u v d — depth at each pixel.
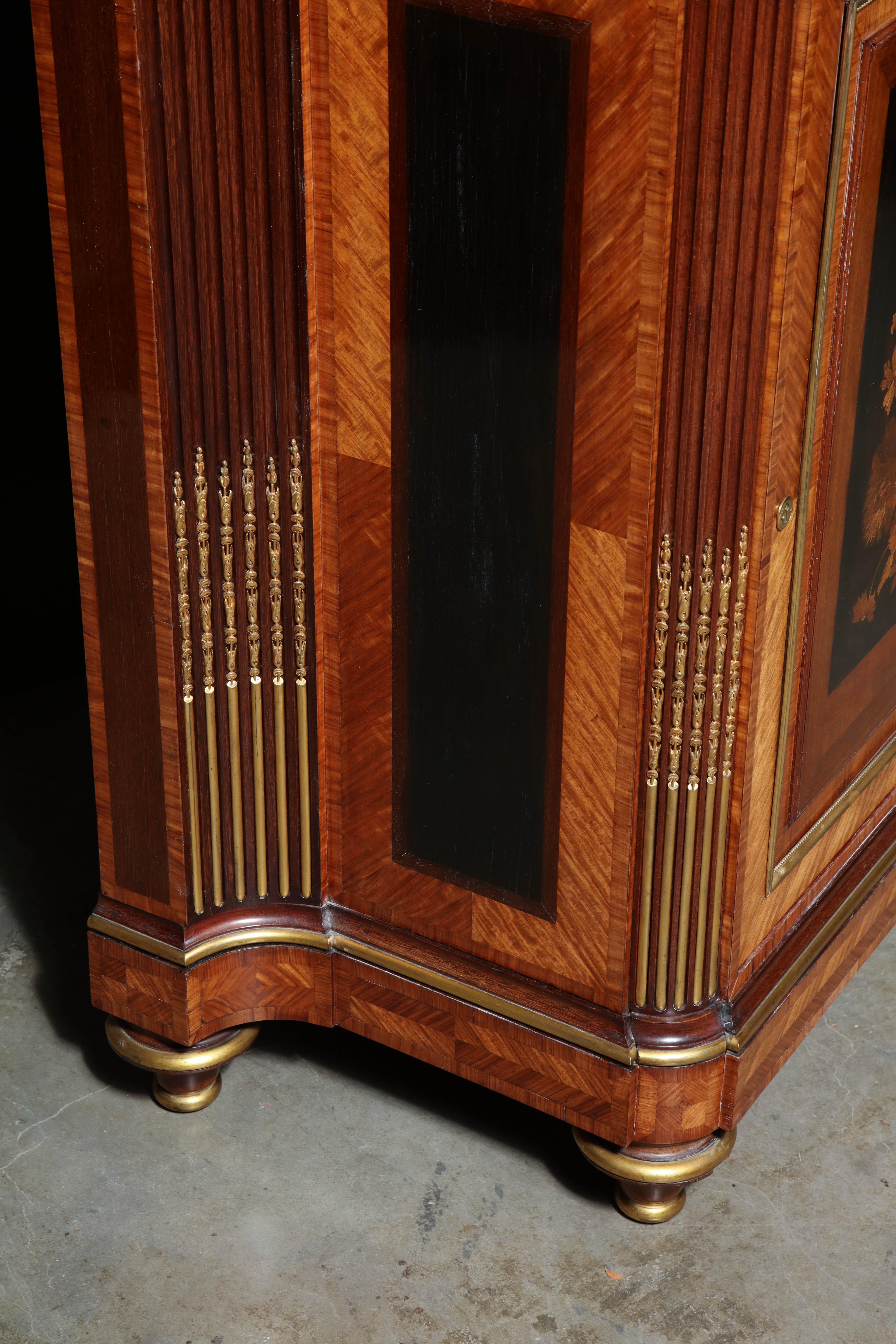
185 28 1.88
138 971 2.12
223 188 1.92
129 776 2.08
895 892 2.26
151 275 1.92
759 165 1.83
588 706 1.96
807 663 2.03
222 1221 2.11
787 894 2.11
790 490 1.94
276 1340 2.03
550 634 1.96
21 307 2.51
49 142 1.92
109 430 1.98
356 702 2.05
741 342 1.87
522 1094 2.09
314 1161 2.15
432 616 2.00
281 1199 2.12
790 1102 2.19
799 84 1.82
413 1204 2.12
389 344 1.94
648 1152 2.07
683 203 1.83
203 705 2.04
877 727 2.20
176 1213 2.11
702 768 1.97
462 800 2.04
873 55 1.88
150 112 1.89
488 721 2.01
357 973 2.12
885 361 2.02
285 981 2.14
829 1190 2.13
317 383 1.98
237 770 2.07
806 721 2.06
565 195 1.86
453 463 1.95
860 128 1.89
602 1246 2.09
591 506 1.92
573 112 1.84
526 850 2.03
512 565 1.96
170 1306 2.05
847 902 2.17
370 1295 2.06
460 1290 2.06
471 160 1.88
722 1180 2.13
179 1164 2.15
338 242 1.94
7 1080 2.21
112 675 2.05
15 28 2.41
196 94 1.90
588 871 2.00
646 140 1.82
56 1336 2.03
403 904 2.10
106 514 2.00
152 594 2.01
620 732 1.96
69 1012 2.27
